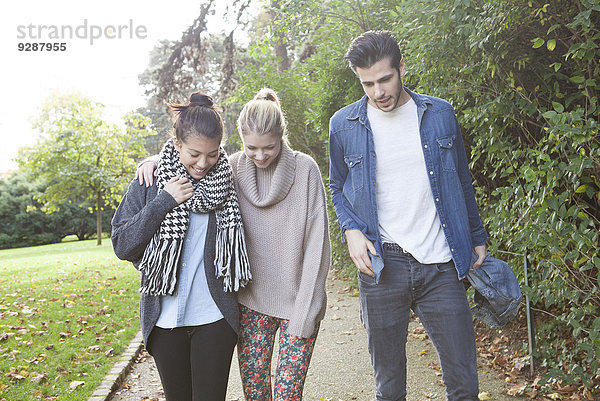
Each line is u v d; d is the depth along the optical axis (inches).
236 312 83.6
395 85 81.6
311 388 151.9
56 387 151.1
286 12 220.1
